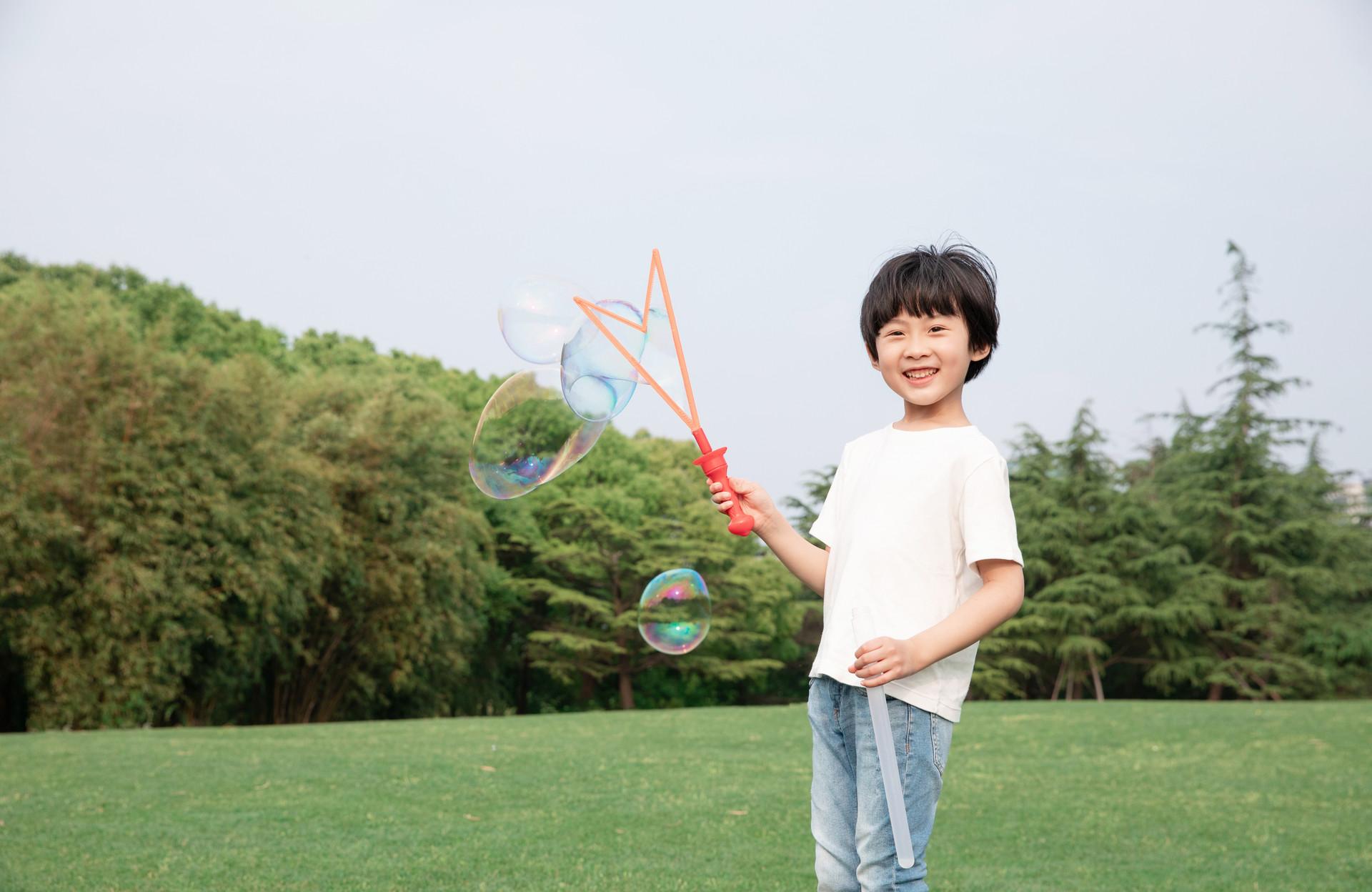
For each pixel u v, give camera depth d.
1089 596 24.81
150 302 24.12
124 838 4.14
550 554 26.23
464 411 28.69
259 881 3.43
